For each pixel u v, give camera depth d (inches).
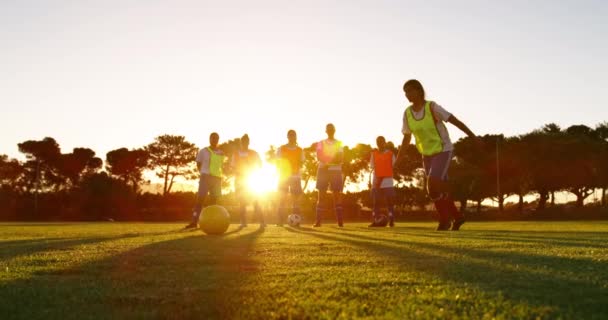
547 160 1785.2
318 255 144.6
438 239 214.2
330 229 378.3
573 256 135.6
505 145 1872.5
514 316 66.0
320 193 479.8
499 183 1876.2
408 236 245.0
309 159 1905.8
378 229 376.5
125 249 169.8
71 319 68.1
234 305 74.9
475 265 117.1
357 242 197.8
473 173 1884.8
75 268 117.5
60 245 192.1
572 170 1784.0
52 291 87.5
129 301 78.7
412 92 298.2
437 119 297.6
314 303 75.2
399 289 86.3
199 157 428.8
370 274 103.9
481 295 79.7
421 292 83.4
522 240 202.8
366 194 1855.3
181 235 277.4
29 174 2370.8
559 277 98.3
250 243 196.5
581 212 1455.5
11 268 118.0
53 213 1974.7
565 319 64.3
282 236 256.1
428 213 1724.9
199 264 124.7
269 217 1105.4
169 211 1893.5
